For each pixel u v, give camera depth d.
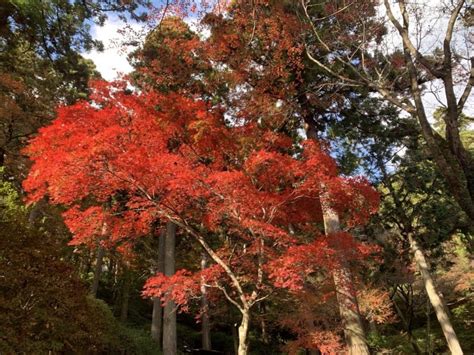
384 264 14.56
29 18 12.08
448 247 17.08
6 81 15.16
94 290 16.56
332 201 8.44
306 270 7.08
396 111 12.67
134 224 8.07
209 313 16.97
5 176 16.03
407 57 6.11
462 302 18.48
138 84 12.04
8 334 6.64
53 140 7.49
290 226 9.76
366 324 14.61
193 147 8.90
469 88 5.62
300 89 11.23
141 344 13.55
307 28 9.74
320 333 9.09
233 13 10.59
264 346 19.05
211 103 10.37
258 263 7.79
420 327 18.52
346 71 10.48
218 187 7.11
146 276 20.98
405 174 14.04
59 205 14.34
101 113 7.92
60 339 8.00
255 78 11.22
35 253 7.62
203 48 11.32
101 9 12.73
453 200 13.70
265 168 8.01
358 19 8.34
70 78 14.55
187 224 7.82
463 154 5.25
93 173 6.89
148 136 8.15
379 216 14.55
